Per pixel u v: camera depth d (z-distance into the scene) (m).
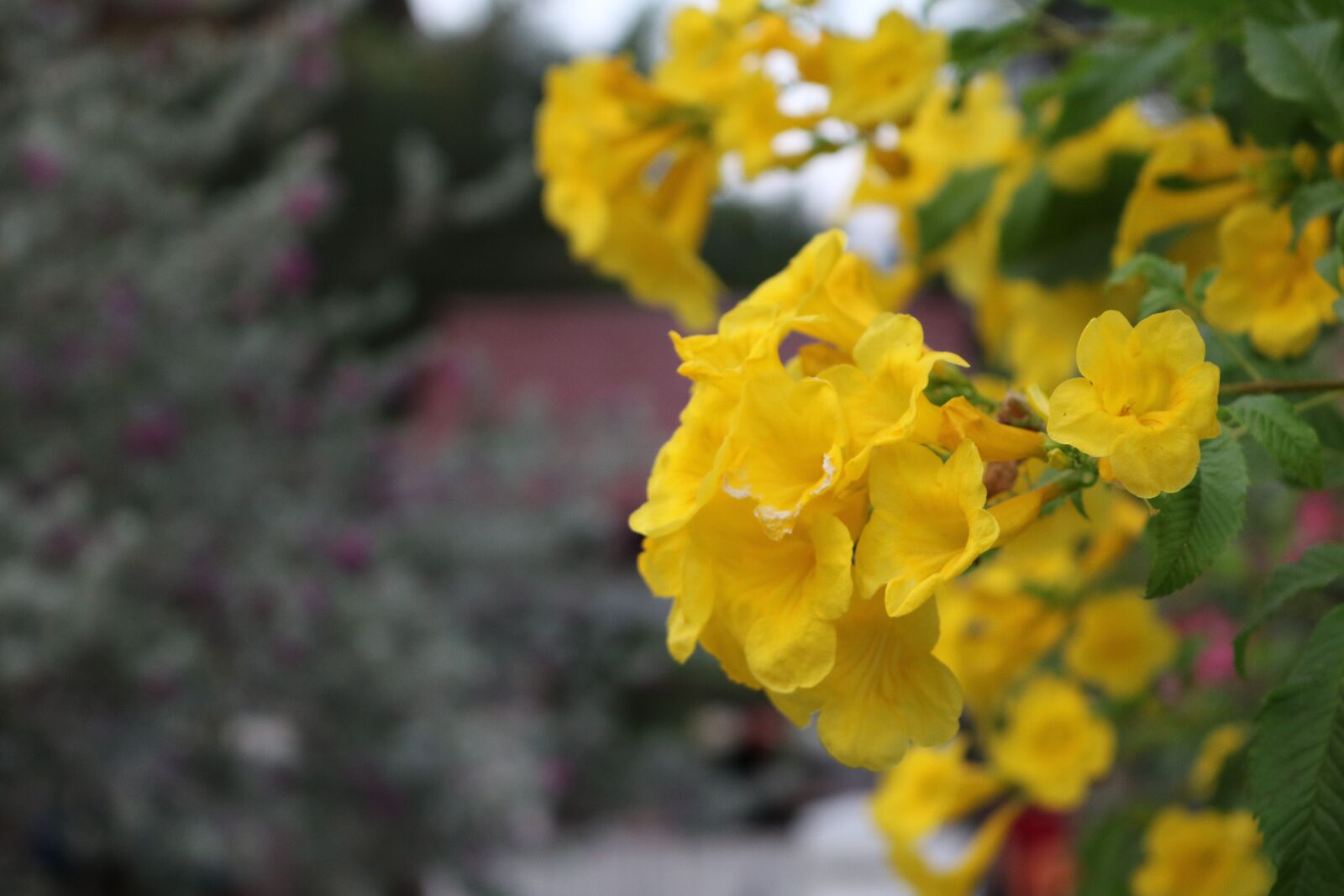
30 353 2.59
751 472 0.53
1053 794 0.95
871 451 0.52
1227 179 0.68
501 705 3.51
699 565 0.53
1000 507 0.53
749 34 0.82
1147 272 0.60
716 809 4.01
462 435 3.65
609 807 3.93
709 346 0.56
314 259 3.22
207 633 2.63
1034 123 0.79
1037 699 0.97
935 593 0.51
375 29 11.51
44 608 2.05
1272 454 0.52
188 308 2.79
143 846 2.42
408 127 11.25
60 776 2.41
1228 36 0.66
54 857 2.57
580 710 3.79
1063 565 0.93
